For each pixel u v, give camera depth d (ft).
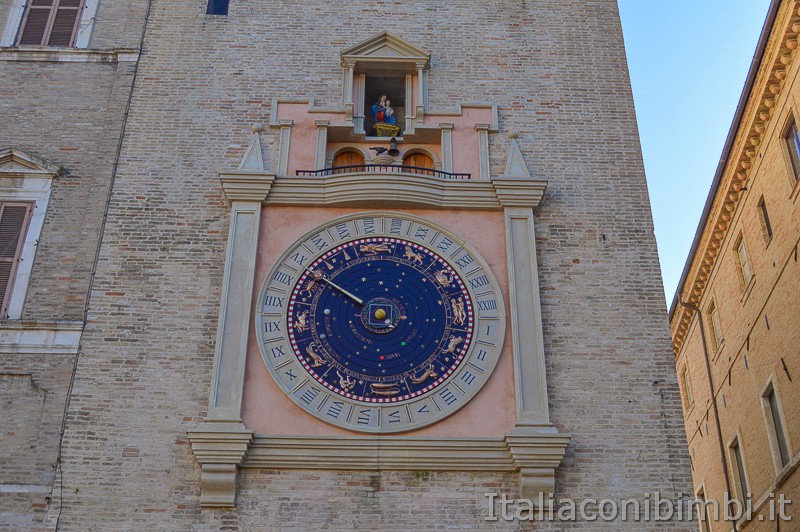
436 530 50.80
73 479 51.85
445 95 67.56
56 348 56.44
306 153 64.08
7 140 65.41
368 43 68.95
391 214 60.80
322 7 71.67
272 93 67.15
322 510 51.19
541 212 61.72
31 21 71.87
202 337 56.65
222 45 69.46
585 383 55.42
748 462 86.17
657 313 58.08
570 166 64.03
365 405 54.08
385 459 52.42
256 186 61.00
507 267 58.85
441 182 61.36
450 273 58.75
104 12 72.02
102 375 55.16
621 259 60.03
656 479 52.54
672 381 55.62
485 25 71.15
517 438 52.54
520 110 66.74
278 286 57.93
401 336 56.49
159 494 51.47
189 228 60.75
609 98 67.51
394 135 66.23
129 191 62.23
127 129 65.05
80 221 61.98
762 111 82.53
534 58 69.51
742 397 87.86
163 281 58.59
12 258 60.75
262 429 53.26
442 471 52.49
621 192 62.90
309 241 59.72
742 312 88.43
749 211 86.99
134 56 68.95
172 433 53.36
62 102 67.26
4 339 56.70
